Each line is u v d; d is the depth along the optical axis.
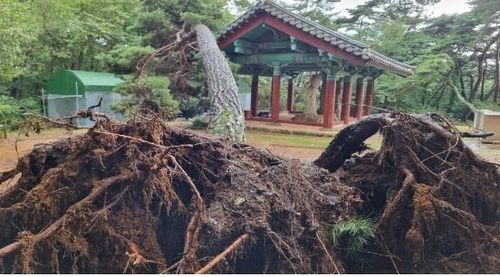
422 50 17.44
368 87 12.18
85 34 13.41
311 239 2.12
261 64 10.19
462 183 2.52
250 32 9.45
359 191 2.72
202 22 9.36
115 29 14.28
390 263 2.35
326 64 9.01
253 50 10.16
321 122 9.51
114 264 1.86
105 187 1.92
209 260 1.78
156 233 2.07
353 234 2.32
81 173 2.04
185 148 2.30
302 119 9.98
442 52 16.77
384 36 17.86
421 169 2.51
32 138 6.88
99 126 2.05
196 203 1.94
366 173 2.88
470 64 17.50
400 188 2.53
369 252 2.35
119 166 2.05
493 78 17.86
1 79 9.02
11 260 1.72
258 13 9.17
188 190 2.27
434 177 2.50
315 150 6.27
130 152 2.04
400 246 2.37
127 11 14.59
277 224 2.07
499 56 16.50
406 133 2.61
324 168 3.16
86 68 15.29
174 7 9.44
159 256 1.95
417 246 2.25
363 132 3.04
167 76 8.78
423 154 2.62
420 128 2.67
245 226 1.90
